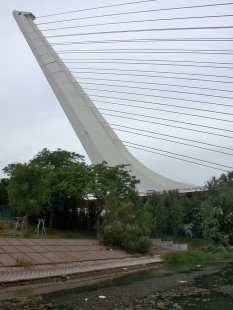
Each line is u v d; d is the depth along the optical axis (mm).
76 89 70688
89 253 28891
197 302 16000
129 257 32125
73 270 22766
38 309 13695
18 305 14078
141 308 14586
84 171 44312
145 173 68812
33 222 45312
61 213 47406
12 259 21297
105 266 26094
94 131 67375
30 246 25188
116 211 36812
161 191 58250
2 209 47688
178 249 42438
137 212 41656
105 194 42125
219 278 23141
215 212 50750
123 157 67750
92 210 47500
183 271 26578
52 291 16969
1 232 33969
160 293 17812
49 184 40812
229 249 45594
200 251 39469
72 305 14633
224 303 15844
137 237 35906
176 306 15141
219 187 57125
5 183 48156
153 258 34250
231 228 52312
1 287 17094
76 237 39094
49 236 36125
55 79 71062
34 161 48000
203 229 50906
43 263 22484
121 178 44688
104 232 34469
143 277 22953
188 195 65250
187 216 53344
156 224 45406
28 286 17750
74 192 42875
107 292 17469
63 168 46531
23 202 31547
